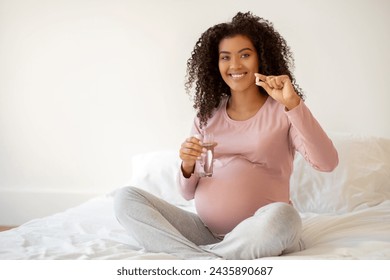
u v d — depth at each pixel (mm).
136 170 2871
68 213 2340
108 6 3297
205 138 1752
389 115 2961
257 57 1916
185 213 1800
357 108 2990
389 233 1719
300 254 1556
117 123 3328
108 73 3320
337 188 2387
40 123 3434
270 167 1781
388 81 2951
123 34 3283
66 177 3422
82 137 3387
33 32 3400
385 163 2498
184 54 3207
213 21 3156
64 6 3355
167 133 3258
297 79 3045
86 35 3338
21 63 3426
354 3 2963
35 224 2127
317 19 3004
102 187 3377
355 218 1965
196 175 1846
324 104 3025
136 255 1559
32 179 3467
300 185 2445
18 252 1628
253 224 1511
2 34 3430
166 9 3215
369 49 2959
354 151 2520
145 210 1651
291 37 3041
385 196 2373
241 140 1821
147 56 3256
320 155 1672
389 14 2930
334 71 3002
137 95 3285
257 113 1843
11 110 3459
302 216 2223
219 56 1903
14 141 3469
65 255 1549
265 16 3072
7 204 3418
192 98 3211
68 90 3385
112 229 2014
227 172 1774
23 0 3396
